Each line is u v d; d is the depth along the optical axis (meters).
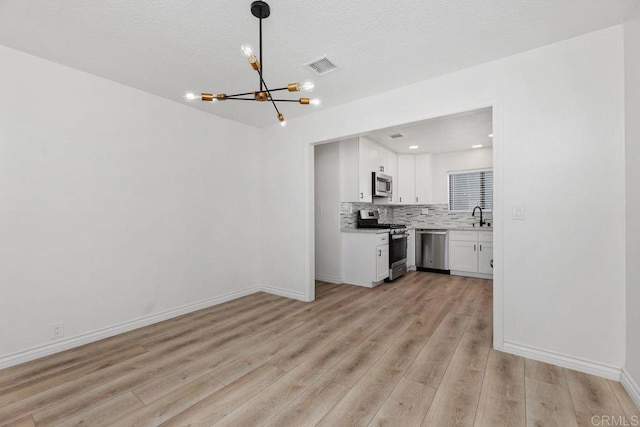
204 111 3.52
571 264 2.07
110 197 2.72
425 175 5.84
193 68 2.53
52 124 2.39
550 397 1.75
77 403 1.73
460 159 5.73
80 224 2.53
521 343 2.26
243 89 2.93
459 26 1.95
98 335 2.62
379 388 1.86
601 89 1.97
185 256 3.31
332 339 2.59
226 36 2.07
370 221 5.24
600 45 1.98
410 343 2.49
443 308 3.40
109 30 2.00
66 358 2.28
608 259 1.95
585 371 2.02
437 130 4.26
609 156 1.95
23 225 2.24
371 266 4.38
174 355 2.32
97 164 2.64
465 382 1.92
